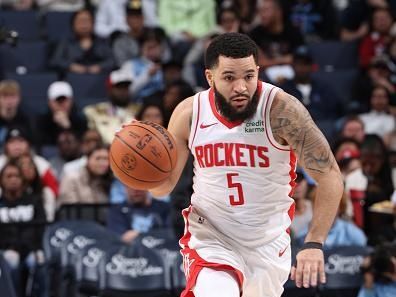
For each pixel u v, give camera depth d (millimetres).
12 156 19891
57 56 26312
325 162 10531
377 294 16734
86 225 18172
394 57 27750
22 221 18719
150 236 18094
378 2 29391
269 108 10523
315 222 10500
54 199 20516
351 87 26188
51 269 17953
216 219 11008
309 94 25328
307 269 10305
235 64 10266
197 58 26609
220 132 10680
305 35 29172
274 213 10992
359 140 22828
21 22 27656
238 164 10703
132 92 25156
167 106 22188
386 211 19641
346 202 18766
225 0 29375
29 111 24688
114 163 10836
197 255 11008
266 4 26797
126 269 17188
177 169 11234
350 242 18422
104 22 28328
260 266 11070
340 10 30797
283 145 10688
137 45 26641
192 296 10953
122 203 19031
